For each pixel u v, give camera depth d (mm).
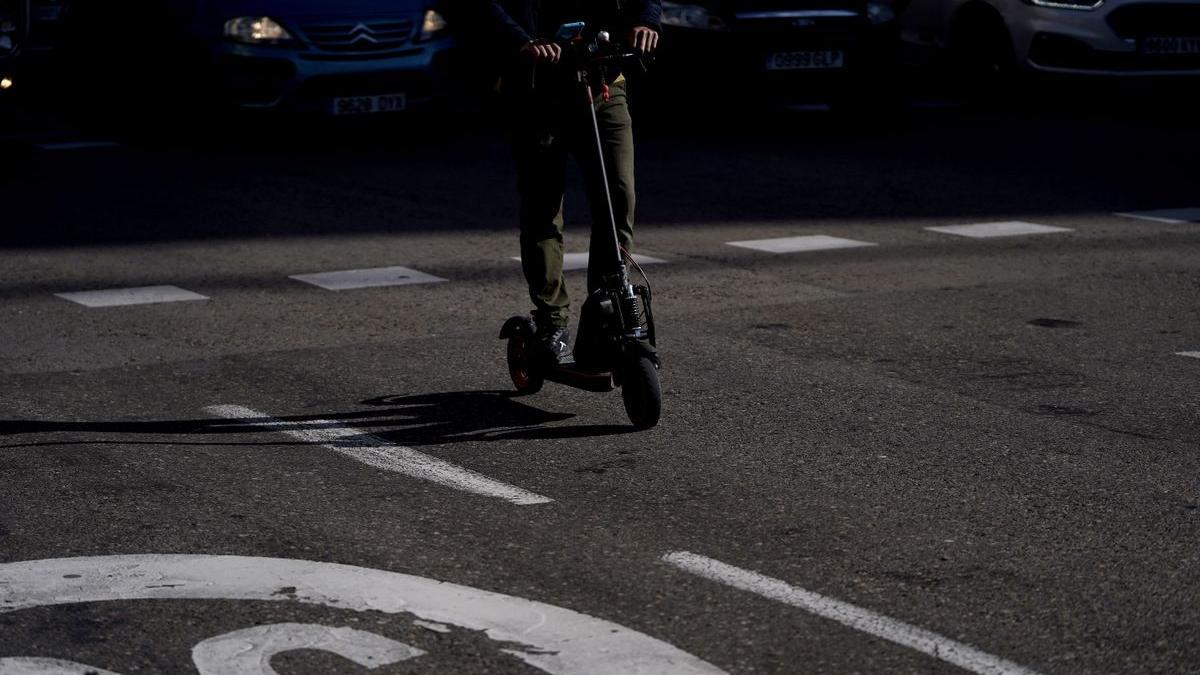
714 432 8141
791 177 17359
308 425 8281
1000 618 5703
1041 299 11648
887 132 20703
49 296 11594
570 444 7918
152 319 10883
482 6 8195
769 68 20047
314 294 11727
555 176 8500
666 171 17703
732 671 5258
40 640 5500
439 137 20172
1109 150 19250
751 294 11781
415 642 5488
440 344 10195
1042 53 22359
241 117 19344
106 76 21219
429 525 6688
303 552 6363
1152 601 5875
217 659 5348
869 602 5840
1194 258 13242
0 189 16156
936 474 7422
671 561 6254
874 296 11734
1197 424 8352
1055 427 8273
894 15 20969
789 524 6703
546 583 6031
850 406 8680
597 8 8297
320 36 19312
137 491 7145
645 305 8195
